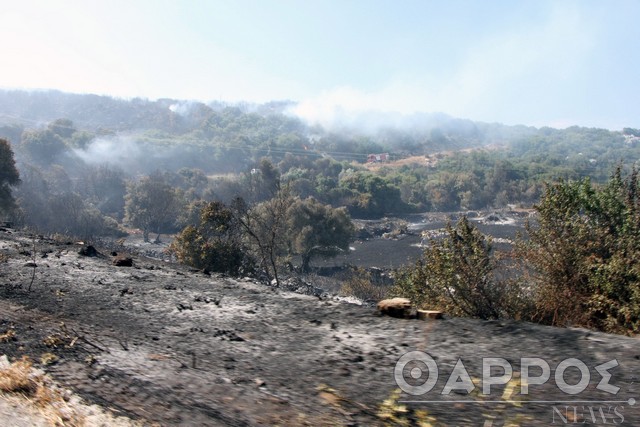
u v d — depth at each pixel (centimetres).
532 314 741
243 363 349
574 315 662
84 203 7294
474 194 12269
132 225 7225
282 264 3042
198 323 455
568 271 711
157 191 6788
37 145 11988
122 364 350
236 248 1798
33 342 398
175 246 1908
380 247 6638
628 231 759
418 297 884
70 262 813
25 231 1351
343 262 5428
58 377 327
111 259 895
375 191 10812
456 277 796
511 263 834
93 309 512
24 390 314
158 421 262
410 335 384
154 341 405
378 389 291
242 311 495
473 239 820
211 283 655
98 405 285
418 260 948
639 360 300
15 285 616
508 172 12838
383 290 2320
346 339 387
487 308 788
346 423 252
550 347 332
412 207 11562
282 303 520
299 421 257
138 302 543
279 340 397
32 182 6638
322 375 318
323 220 4847
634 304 579
